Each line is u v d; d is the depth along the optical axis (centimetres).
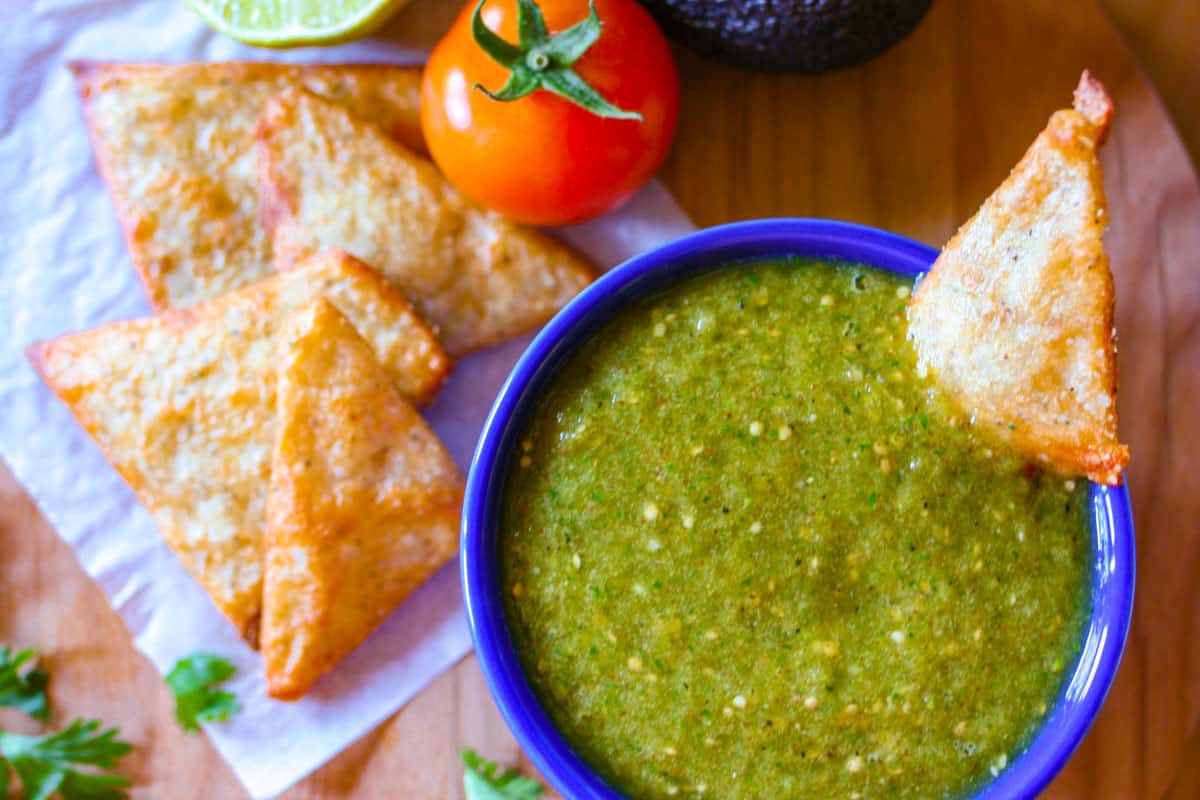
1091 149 31
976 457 34
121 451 37
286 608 36
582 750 34
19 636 38
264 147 37
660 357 34
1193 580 37
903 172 38
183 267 38
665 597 34
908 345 34
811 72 37
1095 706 33
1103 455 32
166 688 38
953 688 34
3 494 38
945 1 38
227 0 37
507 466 34
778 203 38
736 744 34
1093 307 32
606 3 35
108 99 37
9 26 38
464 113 35
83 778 37
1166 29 40
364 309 37
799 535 34
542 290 38
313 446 36
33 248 38
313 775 38
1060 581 34
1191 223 37
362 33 37
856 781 34
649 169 36
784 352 34
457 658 38
